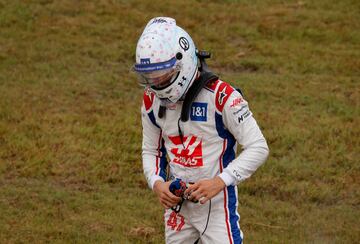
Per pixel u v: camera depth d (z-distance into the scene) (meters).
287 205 12.81
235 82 18.16
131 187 13.38
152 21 7.84
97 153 14.38
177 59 7.52
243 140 7.76
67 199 12.58
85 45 20.23
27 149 14.38
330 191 13.24
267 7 23.67
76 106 16.67
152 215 12.12
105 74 18.58
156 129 8.31
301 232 11.74
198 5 23.50
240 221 12.05
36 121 15.66
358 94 17.78
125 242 11.09
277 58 20.02
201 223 8.09
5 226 11.48
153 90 7.69
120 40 20.73
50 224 11.66
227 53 20.19
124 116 16.22
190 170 7.94
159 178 8.23
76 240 11.11
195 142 7.90
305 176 13.80
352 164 14.26
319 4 24.05
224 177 7.68
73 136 15.01
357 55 20.34
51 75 18.33
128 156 14.35
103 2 23.22
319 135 15.37
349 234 11.69
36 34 20.69
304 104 17.11
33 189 12.98
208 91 7.74
